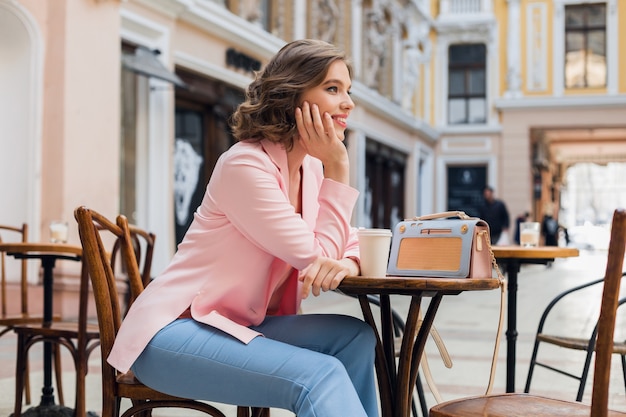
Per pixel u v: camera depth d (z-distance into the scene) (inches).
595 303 385.7
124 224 95.9
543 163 1037.8
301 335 85.2
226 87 436.1
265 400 75.8
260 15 480.1
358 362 84.3
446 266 84.1
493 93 946.1
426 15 901.8
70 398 163.0
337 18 655.1
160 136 361.7
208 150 423.2
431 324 84.7
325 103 85.3
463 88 958.4
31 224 290.8
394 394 88.9
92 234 87.0
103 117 311.3
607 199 2225.6
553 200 1347.2
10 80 293.9
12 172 293.7
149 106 359.6
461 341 249.9
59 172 292.4
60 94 293.3
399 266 88.2
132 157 355.6
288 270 87.6
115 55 317.4
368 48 731.4
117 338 82.8
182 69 392.5
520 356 221.1
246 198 81.3
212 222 83.7
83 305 129.1
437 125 958.4
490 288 78.4
